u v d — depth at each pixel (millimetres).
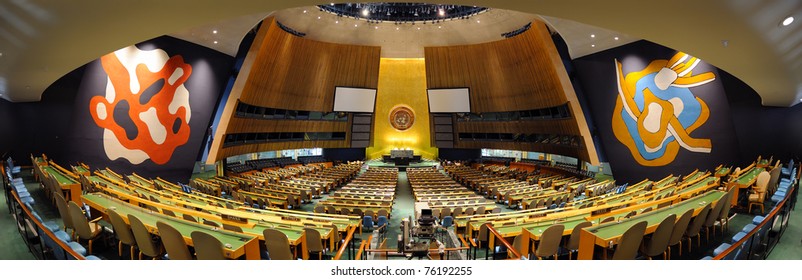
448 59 25234
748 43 7168
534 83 21922
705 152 15672
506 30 23234
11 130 15672
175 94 17406
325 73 24875
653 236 5395
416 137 33750
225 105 19656
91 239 6309
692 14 5957
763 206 9391
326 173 23031
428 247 7160
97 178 12055
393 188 17406
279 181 19391
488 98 25188
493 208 12039
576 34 17469
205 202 10883
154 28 6922
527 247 6184
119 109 16062
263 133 23609
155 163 17172
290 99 23672
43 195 10961
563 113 20828
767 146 15062
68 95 15266
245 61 19328
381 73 32969
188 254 5094
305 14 22078
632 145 17906
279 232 5395
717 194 8156
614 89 18078
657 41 7336
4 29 6465
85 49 7961
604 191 15766
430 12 23766
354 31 25203
